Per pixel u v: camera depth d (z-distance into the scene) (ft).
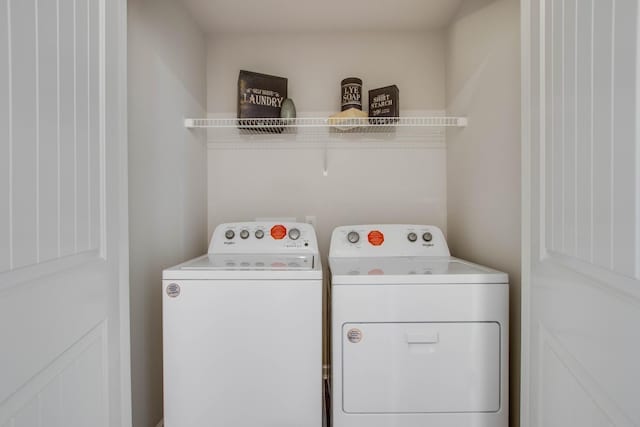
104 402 2.68
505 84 4.54
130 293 4.16
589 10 2.16
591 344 2.17
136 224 4.29
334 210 6.96
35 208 1.87
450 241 6.66
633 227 1.76
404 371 4.10
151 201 4.66
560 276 2.57
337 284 4.10
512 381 4.42
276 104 6.47
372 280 4.11
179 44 5.61
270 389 4.14
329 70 6.90
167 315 4.13
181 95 5.68
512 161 4.39
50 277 2.02
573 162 2.36
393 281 4.11
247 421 4.14
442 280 4.11
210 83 6.90
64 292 2.16
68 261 2.20
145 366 4.52
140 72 4.36
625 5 1.81
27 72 1.81
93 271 2.50
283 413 4.14
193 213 6.20
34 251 1.86
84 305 2.39
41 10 1.91
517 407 4.28
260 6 5.84
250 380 4.13
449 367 4.11
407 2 5.79
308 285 4.14
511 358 4.42
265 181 6.95
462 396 4.11
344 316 4.10
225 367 4.13
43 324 1.96
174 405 4.12
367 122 6.17
